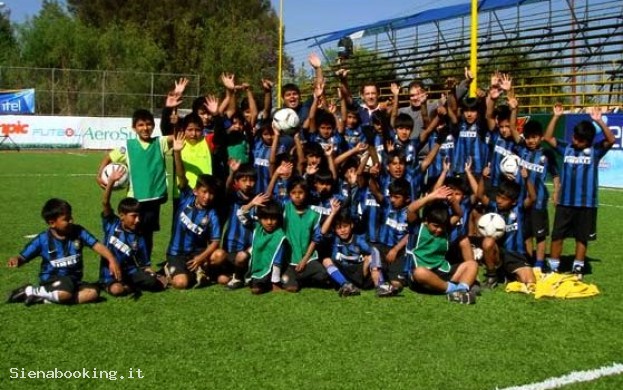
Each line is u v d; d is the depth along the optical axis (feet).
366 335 14.85
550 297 18.34
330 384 12.10
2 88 102.37
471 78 23.58
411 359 13.38
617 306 17.49
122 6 186.91
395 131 22.45
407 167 21.83
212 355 13.52
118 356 13.43
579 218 20.89
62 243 17.35
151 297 18.02
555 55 78.84
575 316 16.52
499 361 13.32
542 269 21.62
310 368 12.85
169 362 13.12
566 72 76.74
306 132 23.36
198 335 14.76
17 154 83.35
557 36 78.89
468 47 84.43
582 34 75.46
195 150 20.90
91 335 14.70
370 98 23.38
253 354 13.58
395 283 18.78
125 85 109.40
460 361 13.29
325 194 19.57
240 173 19.81
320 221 19.29
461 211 19.10
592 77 74.54
